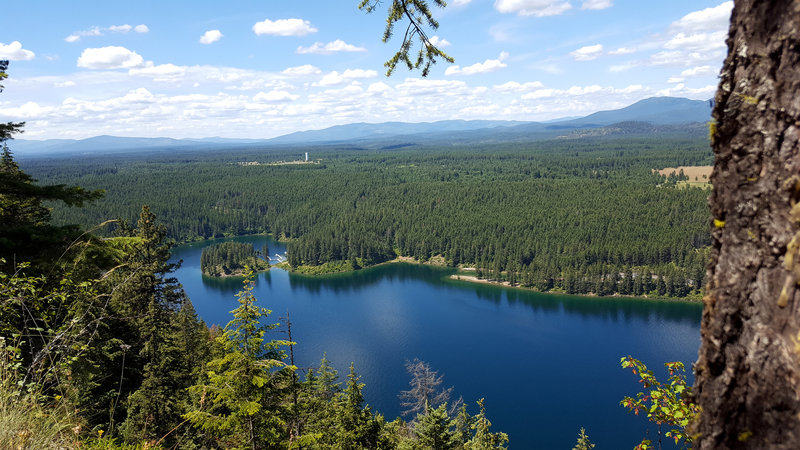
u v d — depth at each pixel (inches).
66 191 492.7
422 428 997.2
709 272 151.8
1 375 268.7
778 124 127.3
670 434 287.1
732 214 139.5
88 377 481.1
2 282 344.5
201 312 4436.5
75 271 421.7
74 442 281.4
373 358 3363.7
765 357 121.6
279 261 7027.6
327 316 4377.5
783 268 120.7
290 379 565.6
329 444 799.7
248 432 525.3
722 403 134.0
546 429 2396.7
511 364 3203.7
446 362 3265.3
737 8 143.9
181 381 976.9
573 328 3909.9
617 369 3075.8
